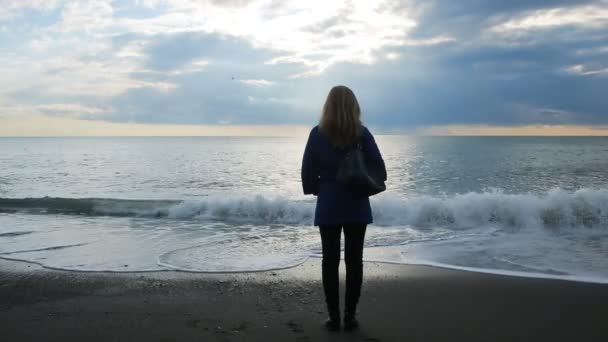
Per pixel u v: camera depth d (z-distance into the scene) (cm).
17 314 378
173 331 332
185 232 806
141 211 1047
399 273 504
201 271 519
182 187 1914
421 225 875
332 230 326
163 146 8519
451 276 491
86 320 360
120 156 4528
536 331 331
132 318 363
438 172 2430
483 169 2589
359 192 315
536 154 4225
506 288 445
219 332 329
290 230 830
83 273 514
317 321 352
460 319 358
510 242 691
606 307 386
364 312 376
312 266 541
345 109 320
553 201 877
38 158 4134
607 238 720
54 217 1008
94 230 830
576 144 7750
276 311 378
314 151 325
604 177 2106
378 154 327
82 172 2633
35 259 588
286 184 2022
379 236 751
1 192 1756
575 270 518
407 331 330
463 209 898
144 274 508
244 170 2745
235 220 963
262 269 527
